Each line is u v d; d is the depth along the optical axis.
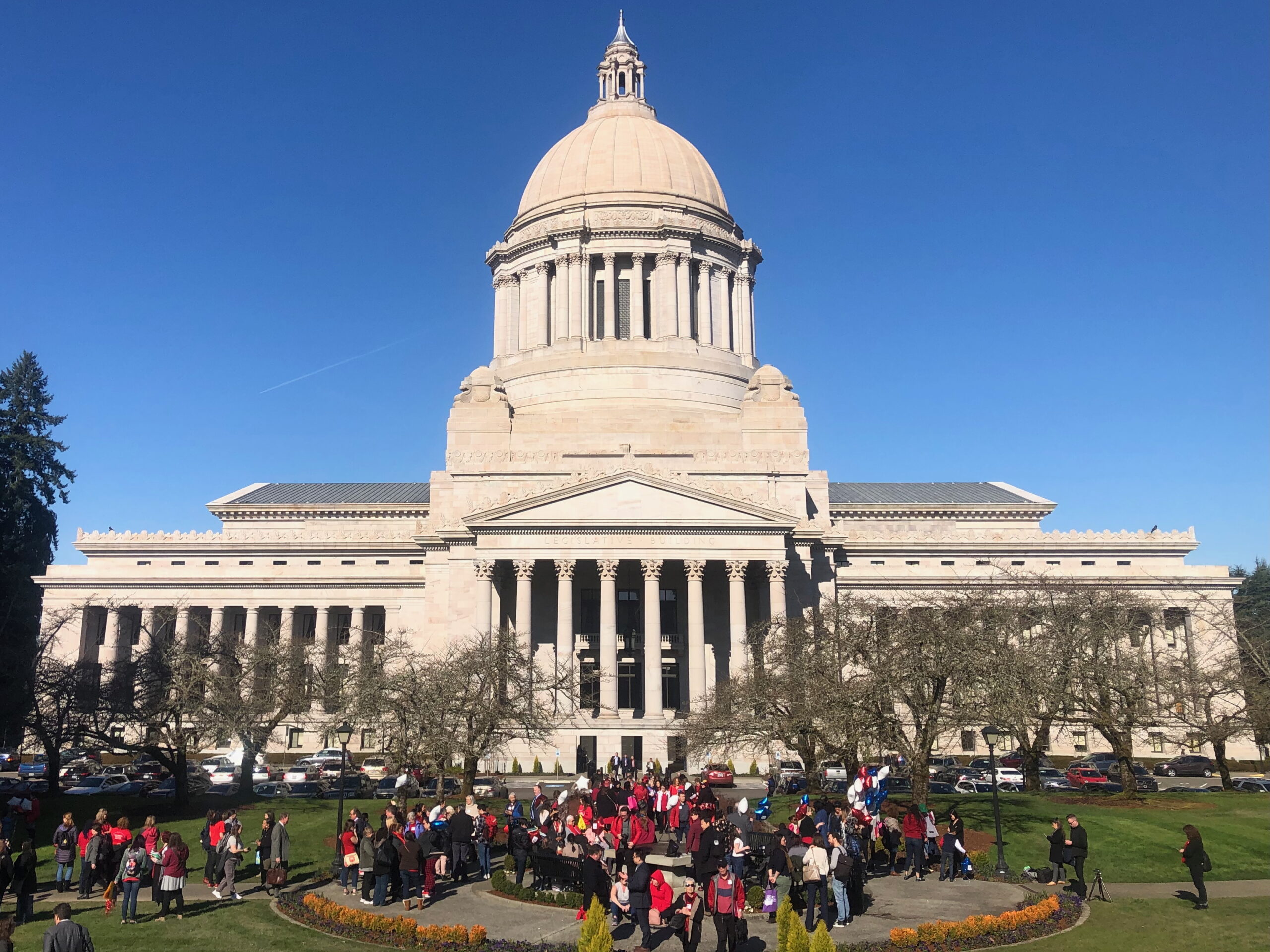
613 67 153.62
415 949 35.28
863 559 125.44
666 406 126.62
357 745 112.25
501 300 143.38
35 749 119.56
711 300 138.88
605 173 139.62
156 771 95.69
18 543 120.88
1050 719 74.38
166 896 40.94
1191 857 42.31
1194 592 120.06
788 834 41.62
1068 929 38.53
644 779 55.97
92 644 124.12
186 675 79.56
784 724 67.50
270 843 46.53
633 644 105.75
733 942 32.59
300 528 139.12
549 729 77.00
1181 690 76.19
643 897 35.56
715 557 98.75
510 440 116.81
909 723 76.06
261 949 35.81
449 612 103.31
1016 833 55.09
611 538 99.00
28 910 40.97
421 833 41.94
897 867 48.16
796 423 117.69
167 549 127.38
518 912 40.12
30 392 135.50
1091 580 120.69
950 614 65.94
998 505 140.88
